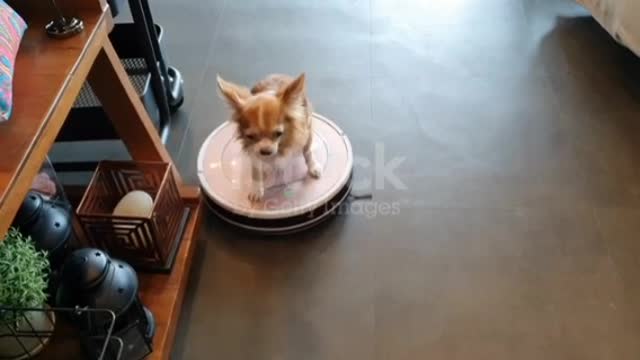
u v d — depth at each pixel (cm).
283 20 251
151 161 161
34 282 123
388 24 247
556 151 193
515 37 238
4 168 96
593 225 171
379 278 161
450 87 218
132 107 147
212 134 189
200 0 263
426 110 209
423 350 146
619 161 188
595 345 145
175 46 239
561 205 177
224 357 146
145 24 174
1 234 90
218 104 213
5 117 100
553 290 157
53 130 107
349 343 148
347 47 237
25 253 123
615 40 218
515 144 196
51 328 137
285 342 149
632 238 167
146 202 149
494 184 184
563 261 163
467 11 252
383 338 149
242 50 237
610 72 220
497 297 156
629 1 195
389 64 228
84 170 186
